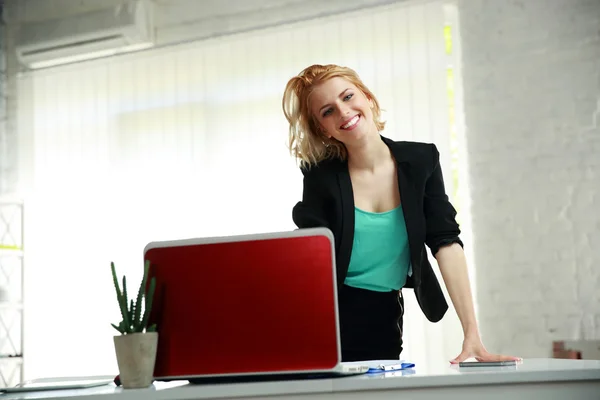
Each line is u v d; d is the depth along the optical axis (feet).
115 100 16.67
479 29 14.01
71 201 16.71
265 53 15.55
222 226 15.34
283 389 3.91
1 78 17.67
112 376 6.04
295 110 6.59
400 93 14.25
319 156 6.59
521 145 13.53
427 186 6.38
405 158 6.29
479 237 13.60
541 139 13.42
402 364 5.10
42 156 17.12
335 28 14.98
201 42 16.07
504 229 13.47
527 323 13.15
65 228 16.65
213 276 4.66
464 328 5.83
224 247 4.67
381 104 14.34
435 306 6.84
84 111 16.92
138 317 4.52
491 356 4.96
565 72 13.41
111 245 16.22
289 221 14.93
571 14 13.47
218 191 15.47
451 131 14.10
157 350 4.68
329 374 4.50
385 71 14.43
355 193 6.48
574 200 13.11
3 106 17.60
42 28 17.01
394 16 14.52
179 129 16.03
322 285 4.49
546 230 13.23
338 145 6.55
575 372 3.72
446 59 14.20
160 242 4.78
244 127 15.51
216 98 15.81
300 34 15.28
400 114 14.19
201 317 4.64
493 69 13.84
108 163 16.56
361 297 6.53
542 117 13.46
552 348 12.91
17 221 16.88
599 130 13.09
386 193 6.43
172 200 15.87
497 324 13.32
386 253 6.42
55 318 16.38
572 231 13.07
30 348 16.40
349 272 6.50
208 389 3.96
